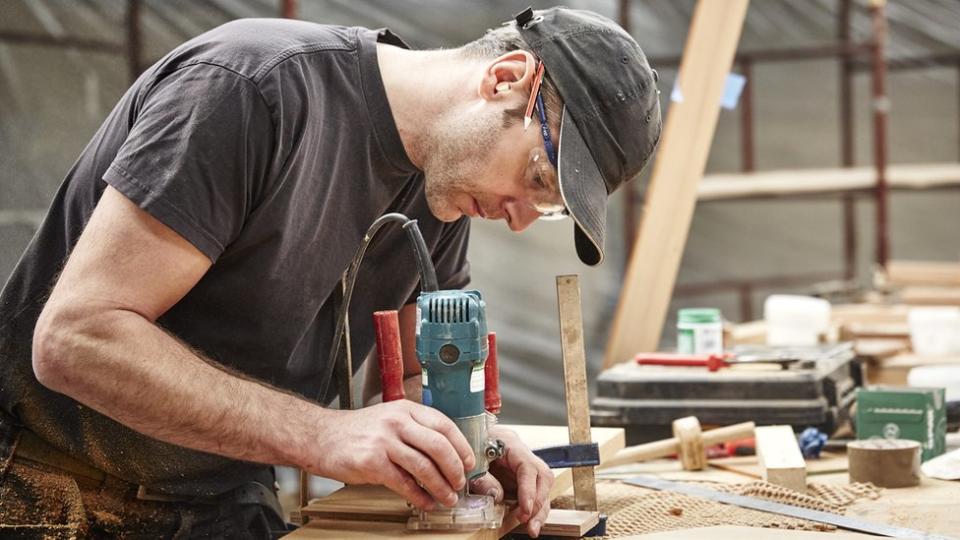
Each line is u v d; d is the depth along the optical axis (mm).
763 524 1618
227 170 1339
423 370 1406
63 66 3391
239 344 1565
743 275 5531
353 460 1317
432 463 1324
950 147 5477
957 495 1812
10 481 1514
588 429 1596
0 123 3273
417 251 1424
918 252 5824
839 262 5652
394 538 1366
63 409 1543
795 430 2189
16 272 1529
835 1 5160
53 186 3361
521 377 4777
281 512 1825
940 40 5324
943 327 3023
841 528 1603
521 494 1470
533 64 1434
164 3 3596
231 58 1391
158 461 1604
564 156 1389
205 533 1656
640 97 1463
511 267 4766
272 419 1345
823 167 5363
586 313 4824
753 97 5293
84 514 1526
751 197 3982
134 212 1300
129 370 1267
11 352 1518
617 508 1789
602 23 1501
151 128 1338
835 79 5297
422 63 1543
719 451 2170
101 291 1280
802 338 2965
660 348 5207
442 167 1492
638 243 2748
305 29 1526
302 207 1486
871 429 2107
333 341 1603
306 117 1422
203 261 1339
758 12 5141
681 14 4715
